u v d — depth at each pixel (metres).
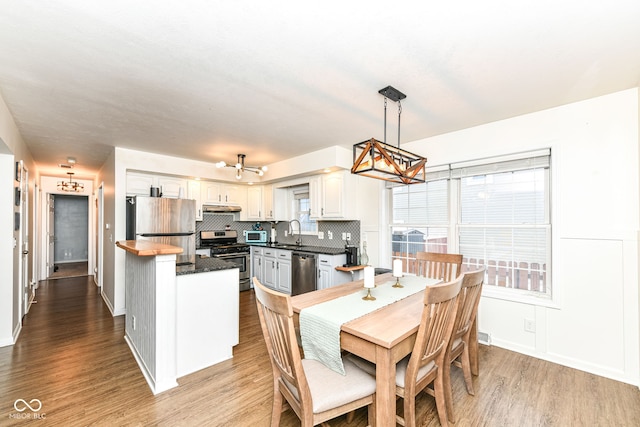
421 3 1.31
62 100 2.34
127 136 3.34
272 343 1.57
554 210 2.58
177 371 2.32
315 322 1.69
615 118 2.31
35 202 5.10
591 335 2.40
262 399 2.04
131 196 4.14
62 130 3.10
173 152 4.10
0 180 2.83
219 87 2.14
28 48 1.64
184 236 4.07
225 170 4.98
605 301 2.35
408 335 1.48
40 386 2.17
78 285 5.59
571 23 1.45
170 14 1.37
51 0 1.27
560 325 2.55
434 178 3.46
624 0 1.29
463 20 1.42
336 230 4.65
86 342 2.95
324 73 1.94
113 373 2.36
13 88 2.13
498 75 1.99
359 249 4.27
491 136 2.96
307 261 4.30
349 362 1.75
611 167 2.33
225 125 2.98
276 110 2.58
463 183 3.30
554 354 2.57
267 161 4.72
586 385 2.21
